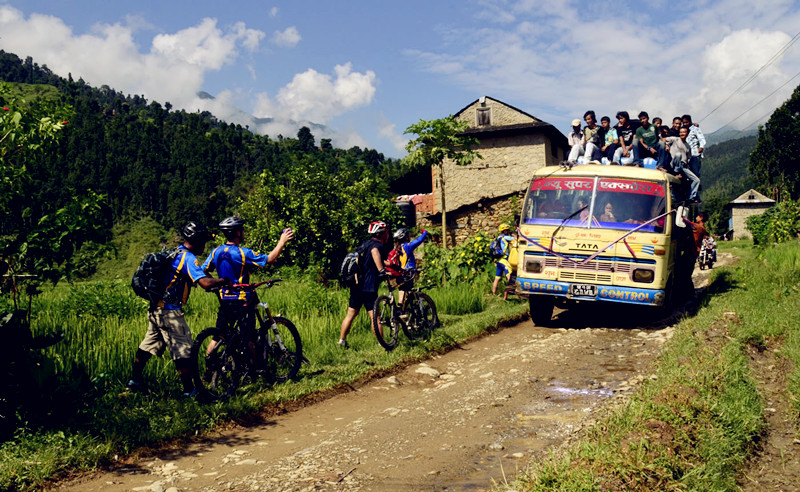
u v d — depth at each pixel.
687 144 13.14
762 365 6.73
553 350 8.64
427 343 8.99
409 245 9.73
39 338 5.50
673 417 4.61
